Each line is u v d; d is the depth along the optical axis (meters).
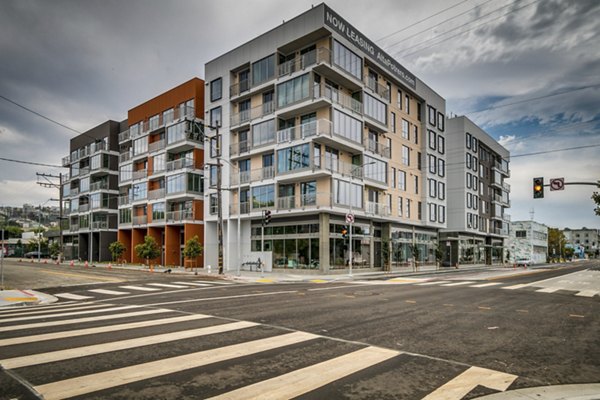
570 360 6.41
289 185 34.78
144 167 51.25
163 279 25.62
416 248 41.59
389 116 41.38
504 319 10.07
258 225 37.16
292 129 33.59
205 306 12.47
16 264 50.19
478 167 63.25
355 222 36.72
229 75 39.00
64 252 66.25
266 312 11.15
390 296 15.32
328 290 18.05
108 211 57.25
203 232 42.56
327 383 5.21
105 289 18.98
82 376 5.38
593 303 13.23
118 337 7.73
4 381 5.16
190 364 5.96
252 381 5.25
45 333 8.09
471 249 61.31
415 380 5.38
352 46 35.00
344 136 33.41
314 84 32.28
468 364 6.14
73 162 65.69
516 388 5.12
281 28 34.66
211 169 40.34
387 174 39.56
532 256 94.56
